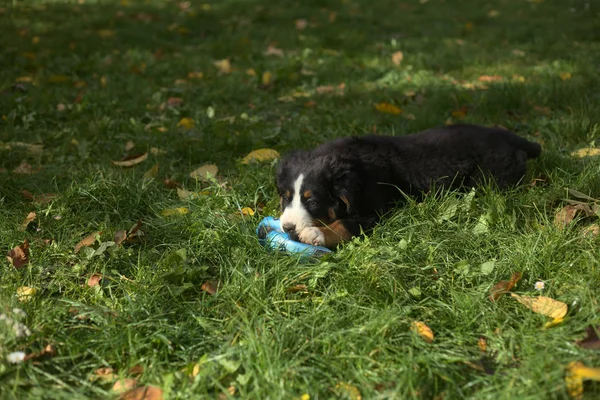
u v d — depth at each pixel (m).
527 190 1.77
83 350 1.35
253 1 4.21
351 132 2.16
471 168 1.76
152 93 2.52
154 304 1.44
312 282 1.48
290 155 1.73
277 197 1.80
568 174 1.82
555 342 1.33
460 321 1.40
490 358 1.34
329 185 1.65
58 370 1.33
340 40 3.15
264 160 1.98
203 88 2.59
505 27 3.37
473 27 3.39
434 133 1.80
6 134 2.16
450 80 2.66
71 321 1.41
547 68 2.71
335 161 1.67
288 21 3.67
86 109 2.36
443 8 3.89
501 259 1.54
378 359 1.32
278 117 2.36
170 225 1.69
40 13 3.86
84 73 2.78
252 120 2.30
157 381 1.30
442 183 1.74
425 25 3.48
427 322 1.40
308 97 2.49
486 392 1.25
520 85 2.42
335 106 2.42
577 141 2.08
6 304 1.40
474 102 2.37
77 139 2.15
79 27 3.46
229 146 2.10
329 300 1.44
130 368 1.32
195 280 1.52
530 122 2.22
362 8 3.97
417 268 1.51
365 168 1.70
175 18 3.72
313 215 1.63
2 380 1.29
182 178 1.93
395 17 3.68
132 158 2.04
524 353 1.33
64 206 1.74
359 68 2.82
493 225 1.62
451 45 3.08
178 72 2.78
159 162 2.00
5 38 3.20
